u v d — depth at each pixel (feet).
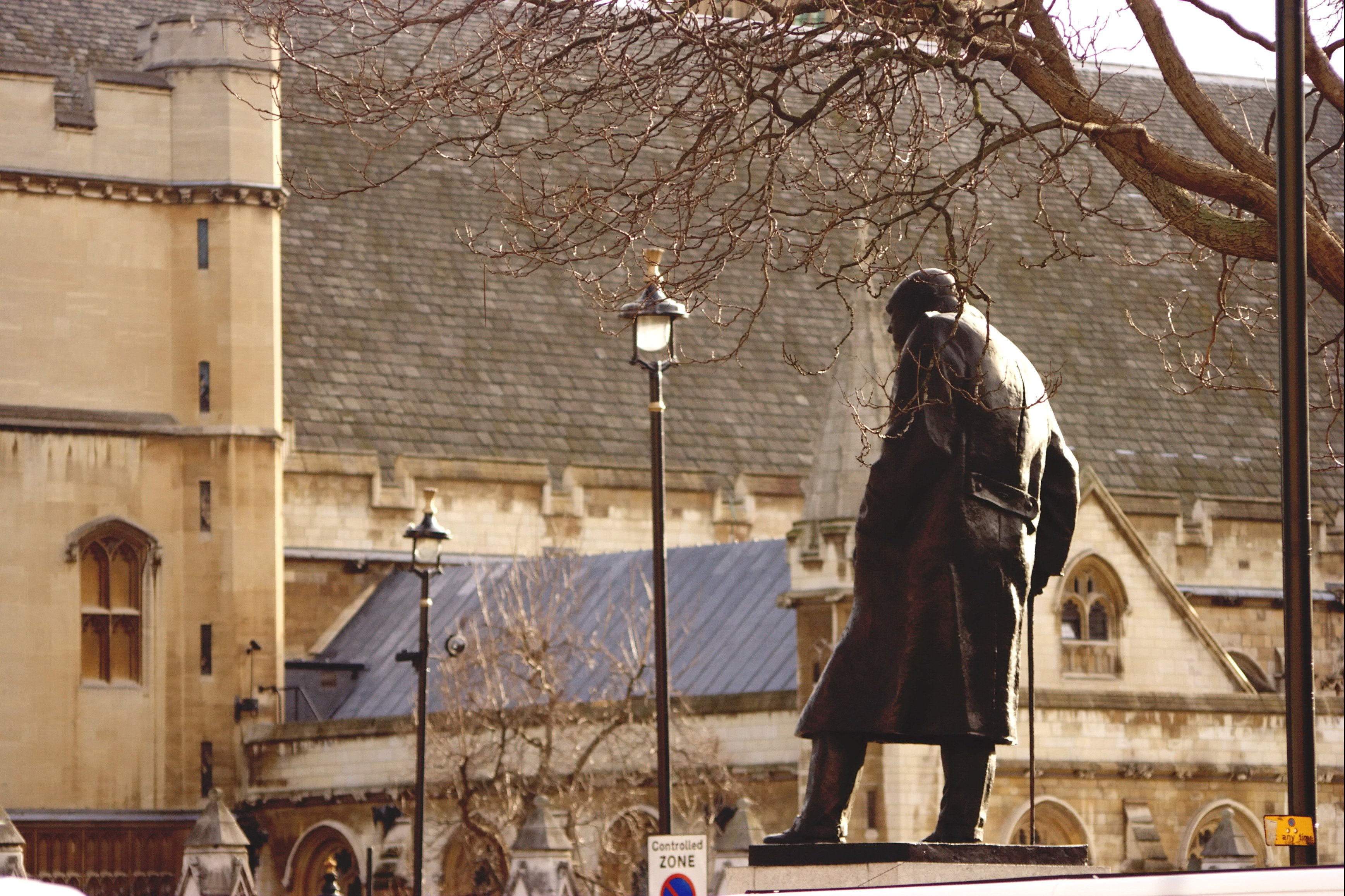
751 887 58.18
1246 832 222.48
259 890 249.55
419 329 290.35
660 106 83.92
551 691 207.92
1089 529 221.05
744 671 228.43
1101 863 214.90
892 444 58.59
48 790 248.52
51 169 253.24
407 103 85.66
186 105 258.98
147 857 250.78
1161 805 218.59
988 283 312.71
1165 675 222.89
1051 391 82.23
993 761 59.16
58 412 252.62
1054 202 327.47
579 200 83.82
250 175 258.57
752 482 294.05
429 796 232.32
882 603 58.75
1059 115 83.20
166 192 257.75
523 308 297.53
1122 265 88.74
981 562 57.88
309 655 271.08
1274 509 296.10
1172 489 298.35
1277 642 293.23
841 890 47.37
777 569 244.01
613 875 219.82
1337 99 84.69
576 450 288.92
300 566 272.92
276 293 261.24
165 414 257.34
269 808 250.37
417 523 278.05
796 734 59.77
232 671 254.88
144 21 272.31
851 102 83.97
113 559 254.27
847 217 81.92
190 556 256.52
